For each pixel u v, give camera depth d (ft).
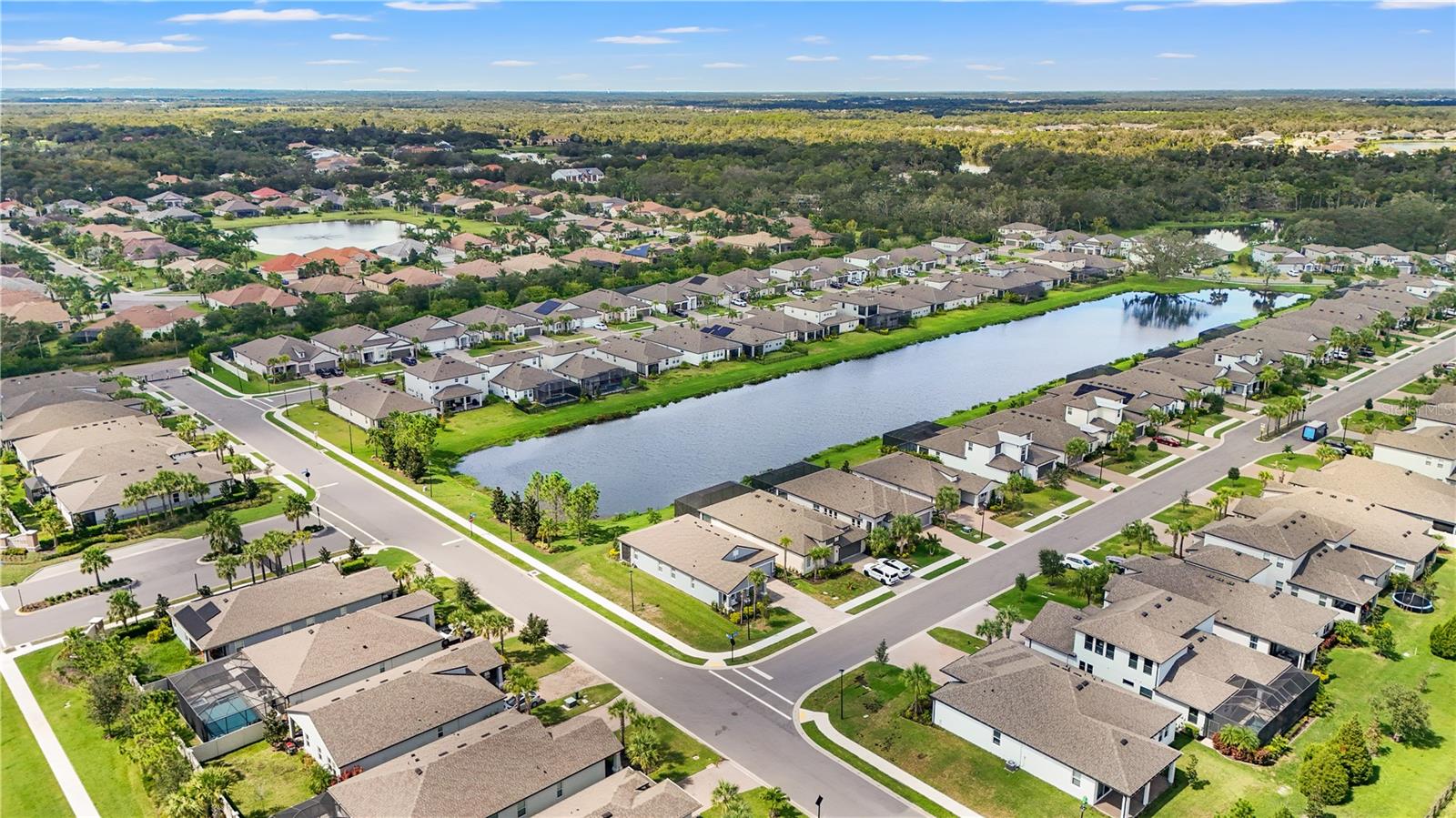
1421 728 273.33
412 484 467.52
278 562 371.35
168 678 295.48
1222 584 342.03
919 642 328.08
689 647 325.42
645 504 452.76
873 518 399.65
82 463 442.91
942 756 270.26
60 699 297.12
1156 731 263.49
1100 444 512.63
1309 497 415.23
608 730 265.34
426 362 605.31
